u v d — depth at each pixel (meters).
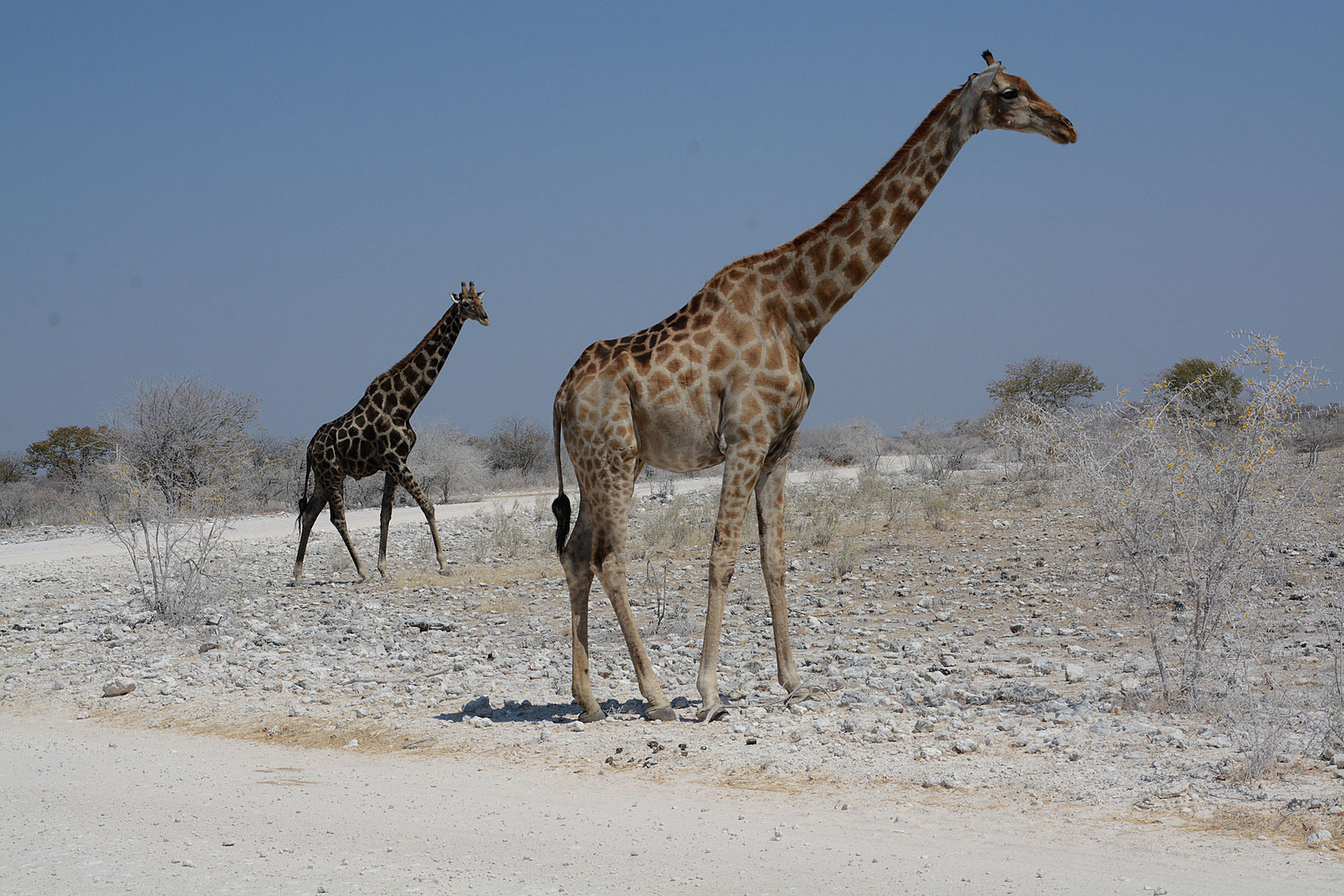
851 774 9.62
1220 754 9.38
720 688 13.41
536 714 12.76
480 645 17.97
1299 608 16.30
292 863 7.73
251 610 22.77
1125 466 12.18
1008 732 10.61
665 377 11.88
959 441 50.75
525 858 7.73
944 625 17.44
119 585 27.16
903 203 12.00
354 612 21.78
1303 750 9.36
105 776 10.83
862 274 12.10
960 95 11.84
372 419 26.61
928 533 26.70
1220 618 11.94
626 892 6.92
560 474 12.63
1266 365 11.85
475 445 74.19
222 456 39.31
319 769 11.05
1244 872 6.89
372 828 8.66
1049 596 18.91
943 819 8.34
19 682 16.52
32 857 7.96
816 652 15.78
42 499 59.56
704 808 8.95
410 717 13.02
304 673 15.98
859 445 62.47
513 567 27.55
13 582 28.59
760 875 7.16
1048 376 61.28
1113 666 13.41
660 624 18.27
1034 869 7.08
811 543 25.95
